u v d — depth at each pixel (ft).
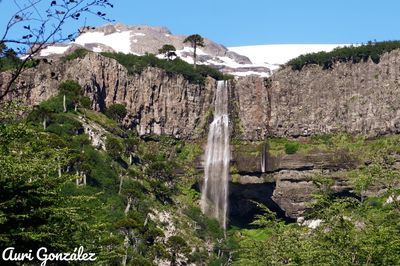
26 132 104.42
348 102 508.94
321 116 513.04
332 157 467.93
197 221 426.92
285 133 516.32
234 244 399.85
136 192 381.19
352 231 140.87
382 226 140.56
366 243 136.87
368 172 156.04
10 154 100.37
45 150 112.68
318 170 467.52
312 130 510.58
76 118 443.32
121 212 359.87
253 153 496.64
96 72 505.66
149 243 355.97
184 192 474.08
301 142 507.71
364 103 503.20
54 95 470.39
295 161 475.31
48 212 99.71
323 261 141.49
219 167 502.38
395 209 147.74
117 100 514.27
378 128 490.90
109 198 369.71
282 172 478.18
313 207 160.56
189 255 370.12
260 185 486.79
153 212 397.19
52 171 108.58
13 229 93.40
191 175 496.23
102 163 405.39
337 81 516.73
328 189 165.07
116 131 476.95
